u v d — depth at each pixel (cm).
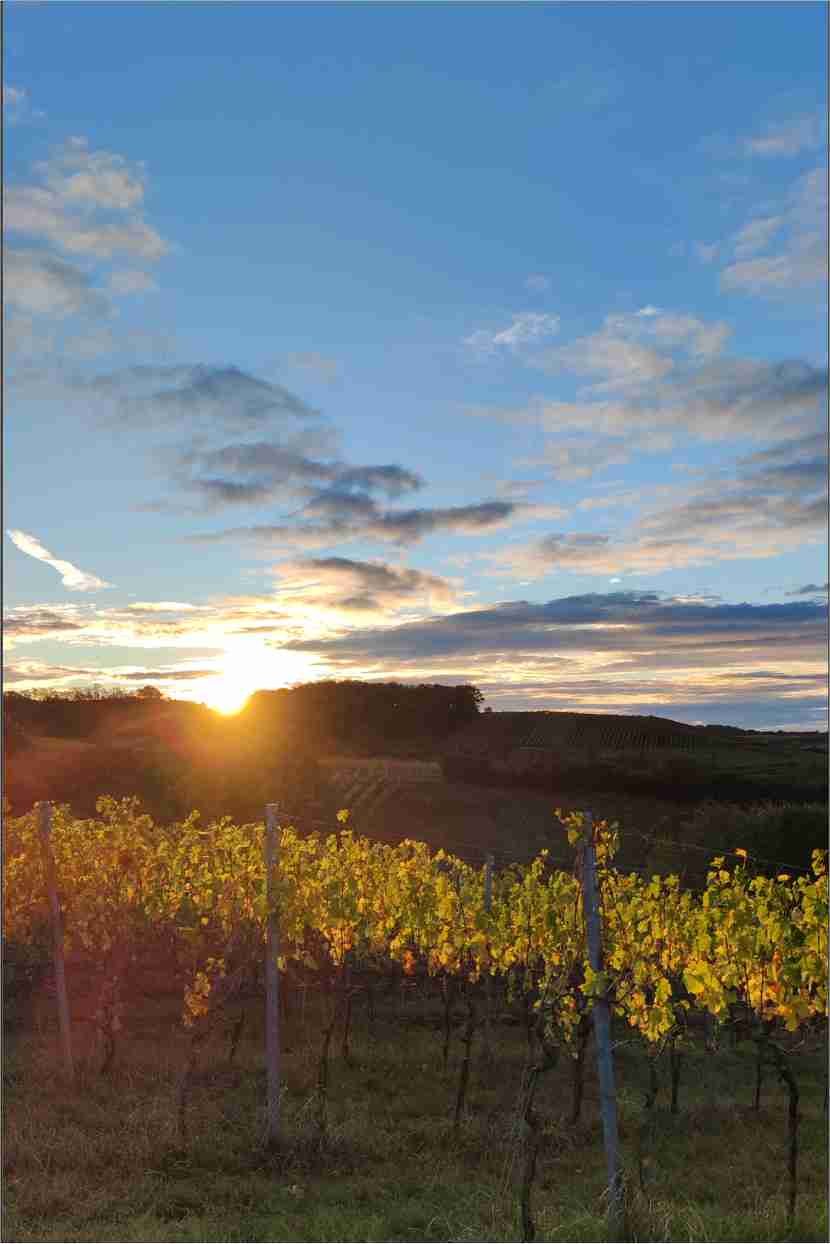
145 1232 564
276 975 777
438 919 982
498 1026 1199
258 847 977
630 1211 566
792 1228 577
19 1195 618
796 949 691
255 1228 586
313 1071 963
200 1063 962
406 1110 862
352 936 989
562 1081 989
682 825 2391
